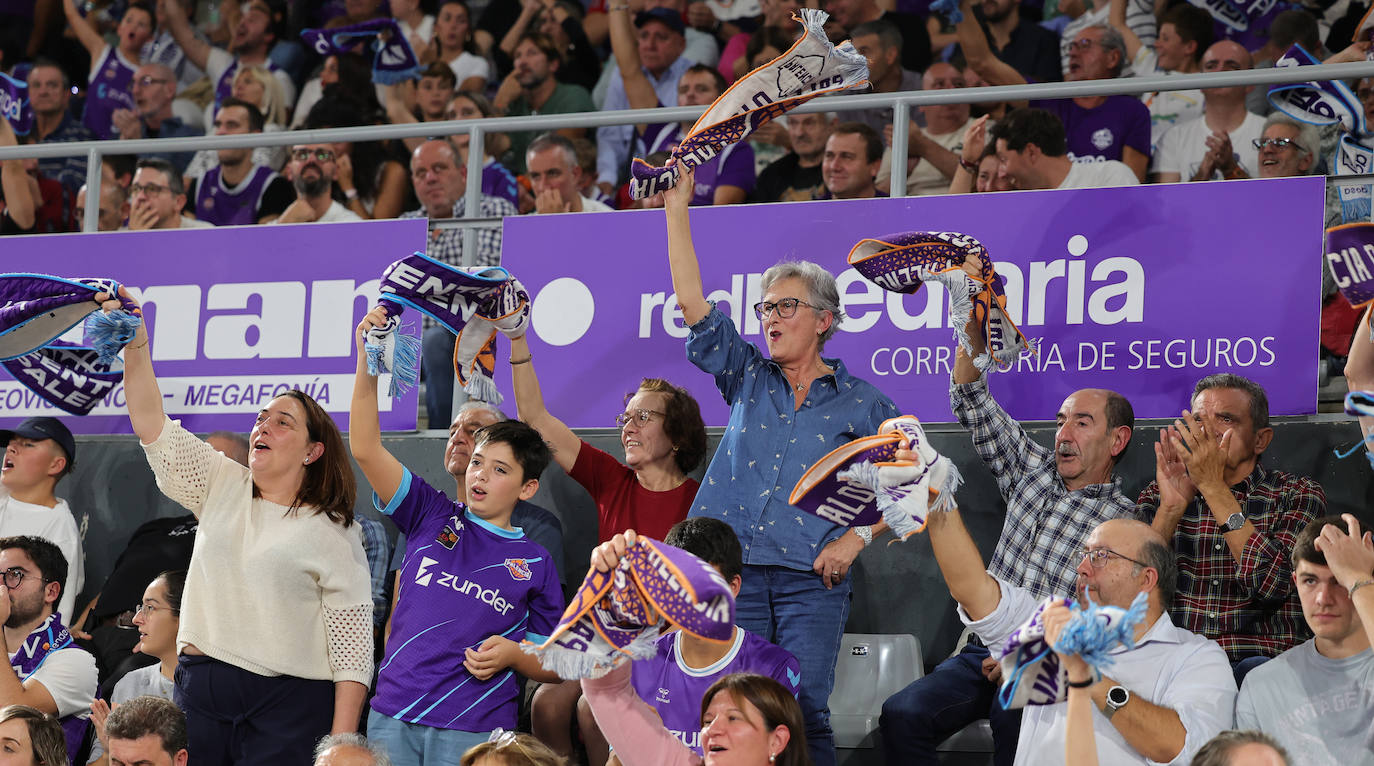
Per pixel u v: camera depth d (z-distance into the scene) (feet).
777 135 54.49
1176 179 50.65
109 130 67.21
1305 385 36.09
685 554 20.31
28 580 35.83
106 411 43.93
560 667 20.72
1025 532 35.12
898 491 20.63
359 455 31.42
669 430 35.65
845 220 39.37
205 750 29.53
